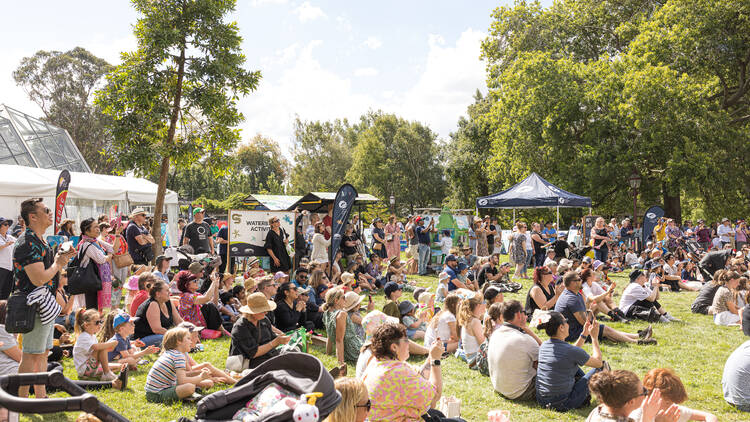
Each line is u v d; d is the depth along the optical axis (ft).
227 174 51.21
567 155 92.17
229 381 19.88
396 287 27.61
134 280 28.94
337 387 10.98
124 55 46.29
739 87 92.73
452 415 14.65
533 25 109.70
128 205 61.93
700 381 20.67
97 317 19.97
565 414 17.44
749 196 91.91
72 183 53.31
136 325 24.85
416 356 24.71
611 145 88.12
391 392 12.78
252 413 8.74
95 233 26.18
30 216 15.11
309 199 72.54
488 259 42.06
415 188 200.23
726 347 25.88
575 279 26.48
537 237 57.21
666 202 98.43
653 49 88.94
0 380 7.82
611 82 87.61
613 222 67.36
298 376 9.17
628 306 32.73
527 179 64.44
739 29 87.56
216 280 28.84
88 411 7.29
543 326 18.31
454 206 150.30
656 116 82.94
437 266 58.23
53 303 15.49
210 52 47.65
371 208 120.06
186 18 46.34
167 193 70.18
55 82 181.37
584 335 18.31
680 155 81.10
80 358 19.61
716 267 46.55
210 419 9.18
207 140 49.47
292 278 43.27
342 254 47.80
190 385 17.90
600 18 107.24
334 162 215.51
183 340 18.45
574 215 112.27
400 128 203.92
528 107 93.61
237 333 20.80
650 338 26.55
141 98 45.16
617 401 11.10
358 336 23.85
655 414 11.23
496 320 22.22
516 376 18.60
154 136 47.01
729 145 82.89
